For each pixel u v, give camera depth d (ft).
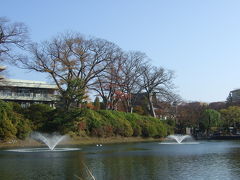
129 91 248.93
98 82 206.39
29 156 96.89
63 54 187.42
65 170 67.97
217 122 288.10
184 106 313.32
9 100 235.81
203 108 315.17
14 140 153.07
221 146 150.10
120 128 210.38
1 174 63.05
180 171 66.74
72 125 180.24
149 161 83.92
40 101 245.04
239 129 291.38
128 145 162.20
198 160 86.17
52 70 186.09
